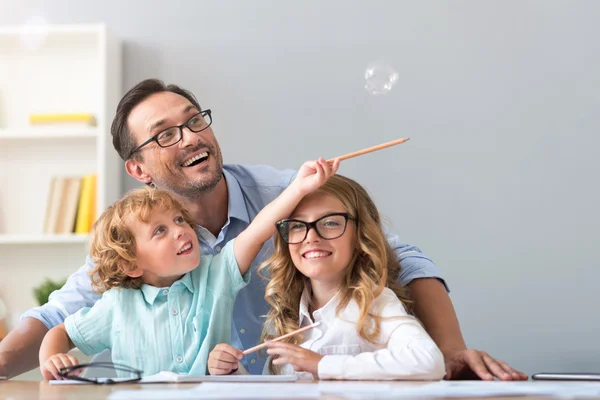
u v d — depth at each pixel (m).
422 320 1.46
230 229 1.68
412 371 1.11
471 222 2.66
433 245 2.67
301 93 2.78
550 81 2.69
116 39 2.83
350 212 1.34
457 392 0.82
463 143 2.69
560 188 2.65
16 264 2.85
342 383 1.03
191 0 2.87
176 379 1.09
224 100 2.81
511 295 2.63
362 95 2.75
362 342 1.30
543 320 2.61
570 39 2.69
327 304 1.34
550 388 0.87
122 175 2.79
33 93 2.91
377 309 1.29
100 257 1.38
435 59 2.73
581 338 2.59
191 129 1.66
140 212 1.36
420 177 2.70
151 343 1.36
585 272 2.61
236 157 2.78
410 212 2.69
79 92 2.90
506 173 2.67
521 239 2.64
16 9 2.96
